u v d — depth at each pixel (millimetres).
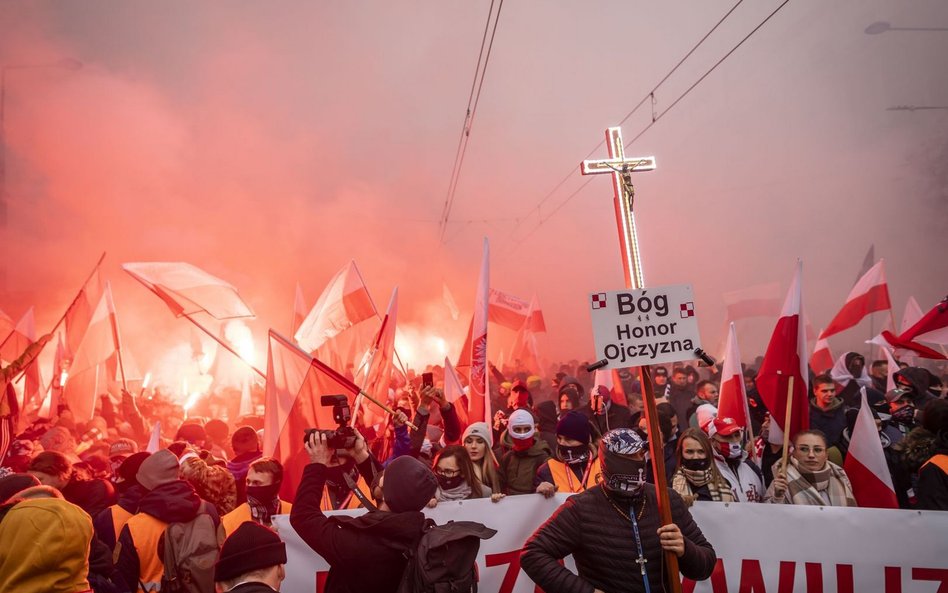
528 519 4199
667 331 3428
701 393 8359
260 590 2527
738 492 4730
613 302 3422
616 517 3211
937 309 6543
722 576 4145
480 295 6176
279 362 5035
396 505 2963
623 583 3123
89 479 4488
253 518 3943
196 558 3463
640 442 3229
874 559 4156
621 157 3904
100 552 3352
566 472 4926
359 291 7223
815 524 4195
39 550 2469
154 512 3549
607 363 3357
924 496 4434
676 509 3350
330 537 2877
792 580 4145
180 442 5133
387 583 2865
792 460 4773
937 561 4145
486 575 4137
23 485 3520
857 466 4766
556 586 3123
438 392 4281
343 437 3168
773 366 5176
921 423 4996
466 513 4191
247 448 5027
